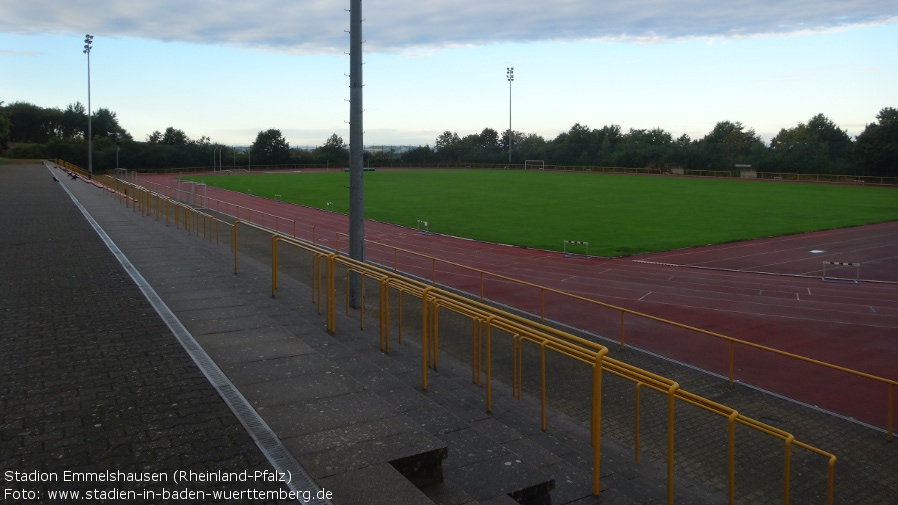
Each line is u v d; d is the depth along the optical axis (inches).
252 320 395.2
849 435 401.4
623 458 299.3
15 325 369.7
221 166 4178.2
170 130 4830.2
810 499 313.3
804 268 1066.7
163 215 1189.1
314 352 328.8
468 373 394.0
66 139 4303.6
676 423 393.7
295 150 4709.6
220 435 225.5
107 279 509.7
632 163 4114.2
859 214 1809.8
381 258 1093.1
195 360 307.3
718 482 320.5
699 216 1743.4
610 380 462.9
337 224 1598.2
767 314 733.3
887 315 733.9
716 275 981.2
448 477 225.3
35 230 822.5
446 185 2800.2
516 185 2807.6
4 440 220.5
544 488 224.8
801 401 462.3
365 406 256.1
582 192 2463.1
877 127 3198.8
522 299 784.9
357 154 557.6
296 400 261.9
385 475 200.7
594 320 685.3
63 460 206.4
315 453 214.7
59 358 309.7
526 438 284.5
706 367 537.0
